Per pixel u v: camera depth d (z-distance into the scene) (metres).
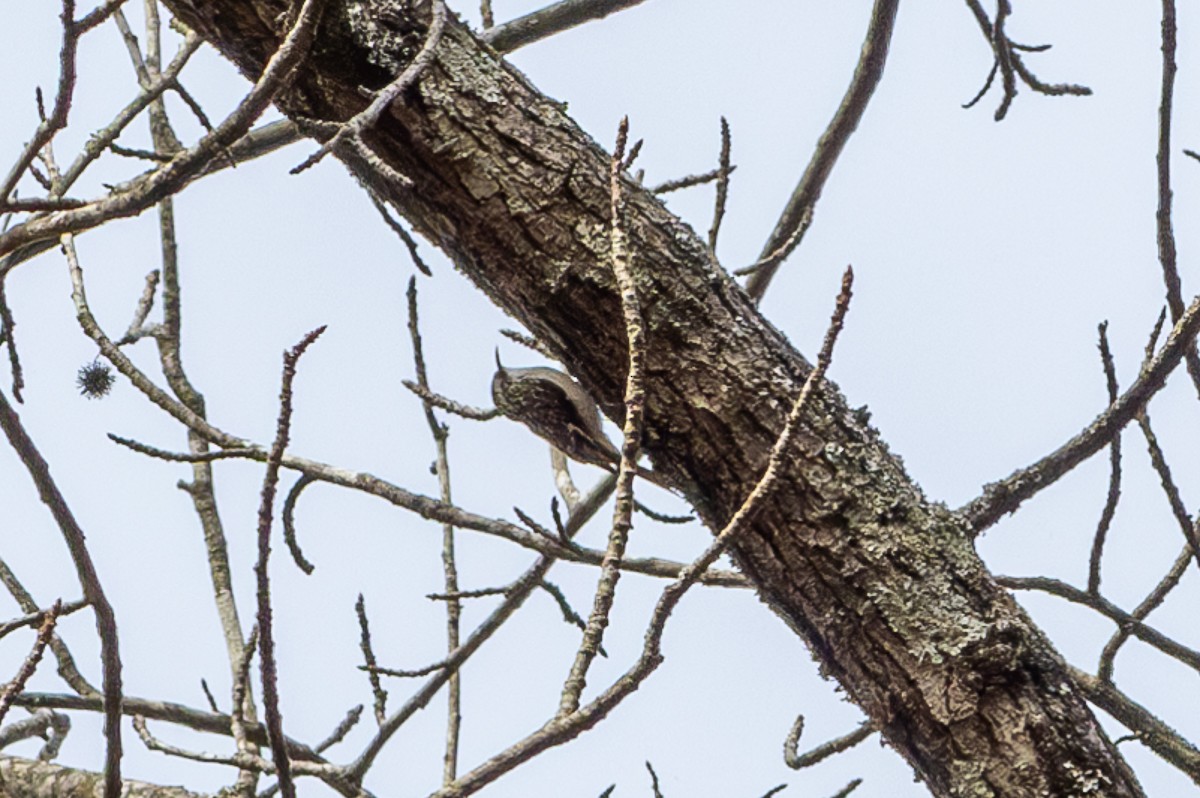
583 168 6.44
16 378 7.39
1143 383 7.10
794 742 8.16
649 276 6.39
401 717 8.21
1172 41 7.39
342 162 6.68
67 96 5.73
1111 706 8.04
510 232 6.38
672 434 6.41
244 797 8.16
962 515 7.01
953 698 6.17
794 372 6.48
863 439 6.48
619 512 4.70
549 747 4.71
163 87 7.75
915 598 6.26
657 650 4.74
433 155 6.35
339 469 7.77
